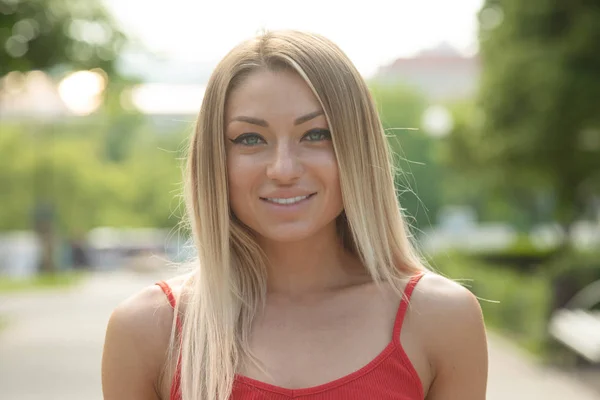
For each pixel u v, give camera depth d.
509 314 13.09
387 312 2.70
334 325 2.68
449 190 39.09
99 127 41.53
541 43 17.53
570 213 21.47
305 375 2.58
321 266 2.81
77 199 39.69
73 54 15.99
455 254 20.02
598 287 10.99
